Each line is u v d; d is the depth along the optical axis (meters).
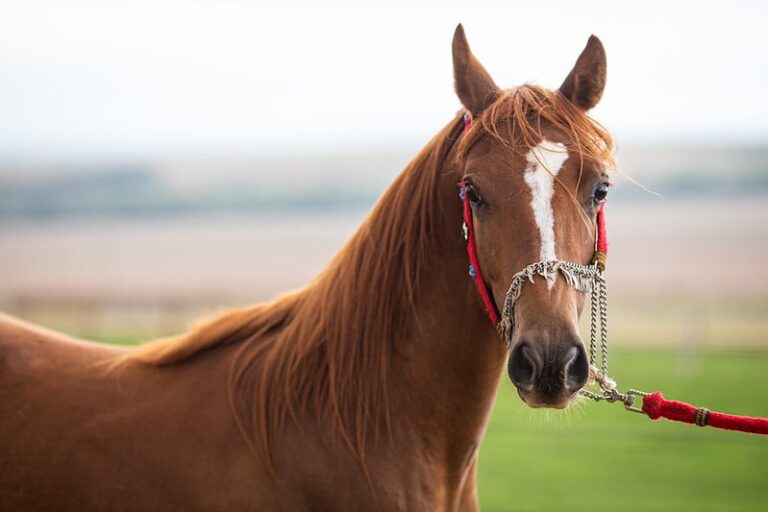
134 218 81.12
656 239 53.47
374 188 96.00
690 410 3.35
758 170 85.81
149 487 3.24
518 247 3.02
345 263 3.49
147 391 3.49
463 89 3.40
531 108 3.19
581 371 2.93
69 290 38.06
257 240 60.69
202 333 3.63
